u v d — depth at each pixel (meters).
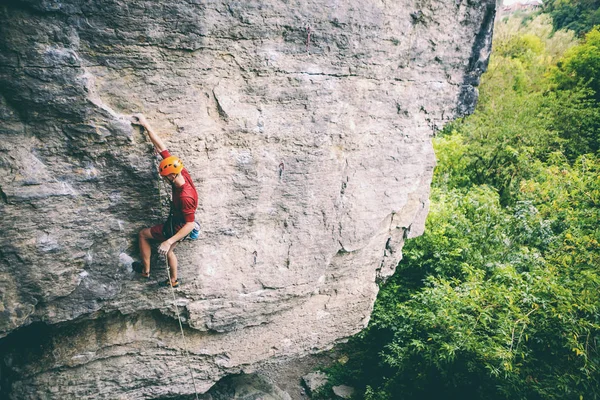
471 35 6.01
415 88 5.89
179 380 5.77
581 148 16.38
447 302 7.82
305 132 5.19
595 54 20.14
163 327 5.44
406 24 5.39
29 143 3.94
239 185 5.00
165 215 4.72
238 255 5.34
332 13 4.82
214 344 5.78
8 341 4.82
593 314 6.73
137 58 4.09
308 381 9.17
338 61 5.11
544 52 28.02
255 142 4.93
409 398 7.94
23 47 3.62
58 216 4.16
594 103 18.47
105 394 5.35
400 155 6.10
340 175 5.66
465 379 7.17
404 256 10.83
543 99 17.75
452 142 15.16
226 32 4.37
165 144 4.45
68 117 3.96
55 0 3.60
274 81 4.82
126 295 4.89
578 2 32.22
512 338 6.73
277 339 6.24
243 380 7.45
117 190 4.40
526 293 7.27
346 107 5.38
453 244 10.40
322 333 6.68
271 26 4.57
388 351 9.16
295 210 5.50
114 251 4.59
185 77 4.36
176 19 4.07
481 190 12.20
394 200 6.27
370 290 6.91
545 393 6.28
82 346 5.02
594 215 9.74
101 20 3.82
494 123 16.30
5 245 3.98
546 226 9.86
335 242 5.96
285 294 5.84
